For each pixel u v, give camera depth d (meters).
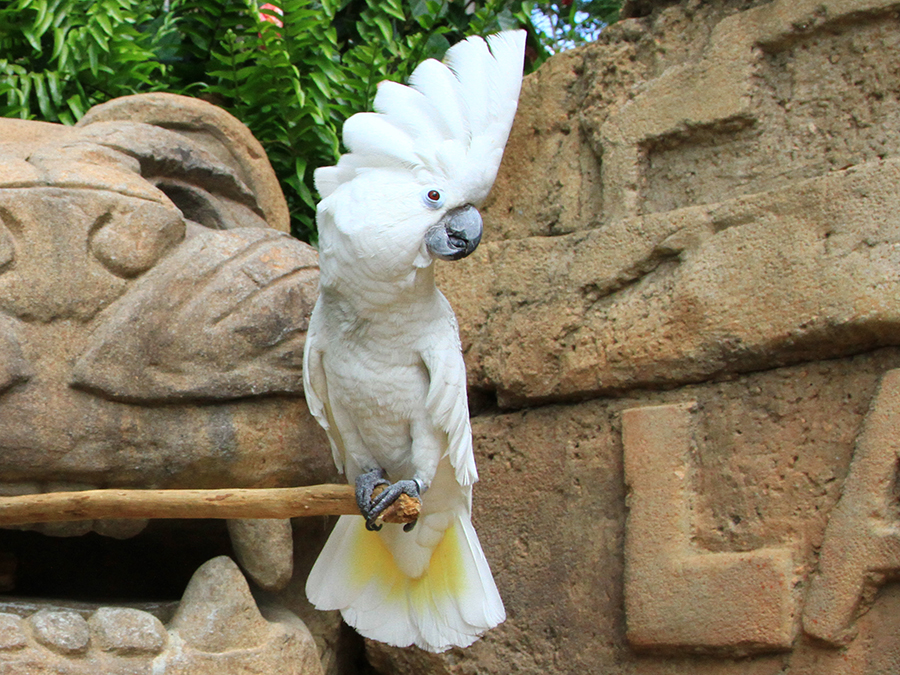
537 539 3.77
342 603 3.07
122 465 3.04
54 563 3.66
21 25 5.04
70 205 3.09
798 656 3.08
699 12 3.99
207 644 3.01
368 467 3.02
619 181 3.91
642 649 3.39
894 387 3.07
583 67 4.28
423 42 5.61
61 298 3.01
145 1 5.57
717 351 3.42
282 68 5.02
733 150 3.71
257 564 3.44
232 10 5.26
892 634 2.95
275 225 4.31
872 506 3.01
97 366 2.99
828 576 3.04
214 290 3.22
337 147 5.16
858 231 3.20
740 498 3.34
